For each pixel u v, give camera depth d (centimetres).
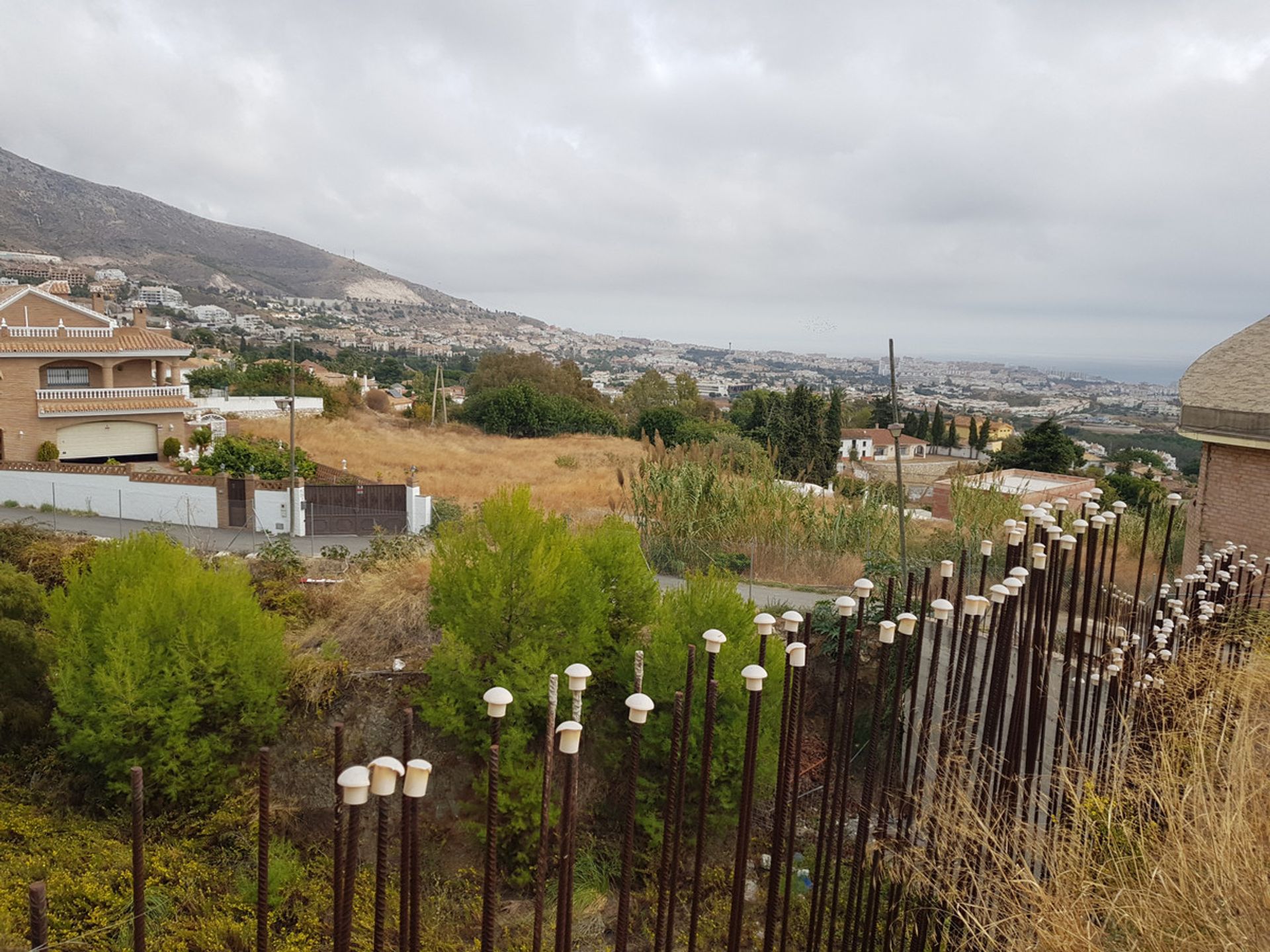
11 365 2773
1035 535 596
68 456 2900
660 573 1769
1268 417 1346
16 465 2245
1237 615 781
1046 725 797
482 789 1011
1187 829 389
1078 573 557
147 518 2216
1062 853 425
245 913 838
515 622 1048
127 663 971
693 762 1005
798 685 434
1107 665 654
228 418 4362
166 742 984
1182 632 674
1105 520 569
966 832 450
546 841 379
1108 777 534
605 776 1077
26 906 745
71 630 1030
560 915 374
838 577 1720
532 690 988
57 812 975
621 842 1025
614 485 2792
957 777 492
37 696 1110
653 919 901
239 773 1060
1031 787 509
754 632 1038
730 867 989
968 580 1480
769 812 1077
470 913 922
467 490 2761
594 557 1174
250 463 2631
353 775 304
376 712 1127
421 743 1088
